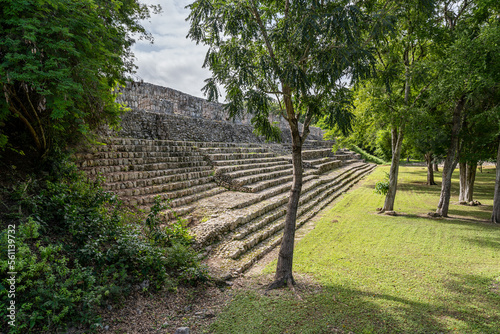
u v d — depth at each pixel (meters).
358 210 12.03
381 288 5.28
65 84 3.97
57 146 6.31
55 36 4.34
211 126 17.84
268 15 5.59
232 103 5.23
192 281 5.18
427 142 11.98
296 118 5.60
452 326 4.11
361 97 10.75
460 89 9.54
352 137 15.33
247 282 5.60
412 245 7.73
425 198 15.25
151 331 3.87
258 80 5.27
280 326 4.03
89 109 6.12
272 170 15.01
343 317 4.27
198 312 4.42
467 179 14.20
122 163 9.09
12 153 5.71
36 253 4.14
